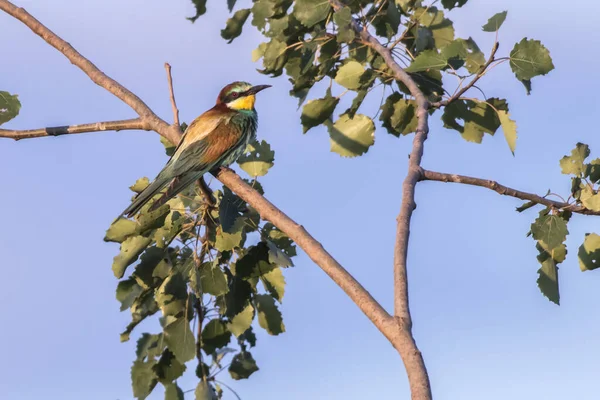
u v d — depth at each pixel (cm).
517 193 1029
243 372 1185
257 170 1192
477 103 1262
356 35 1252
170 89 1212
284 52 1303
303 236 865
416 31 1298
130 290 1175
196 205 1173
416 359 669
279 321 1179
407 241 809
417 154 974
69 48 1282
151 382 1168
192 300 1140
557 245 1052
